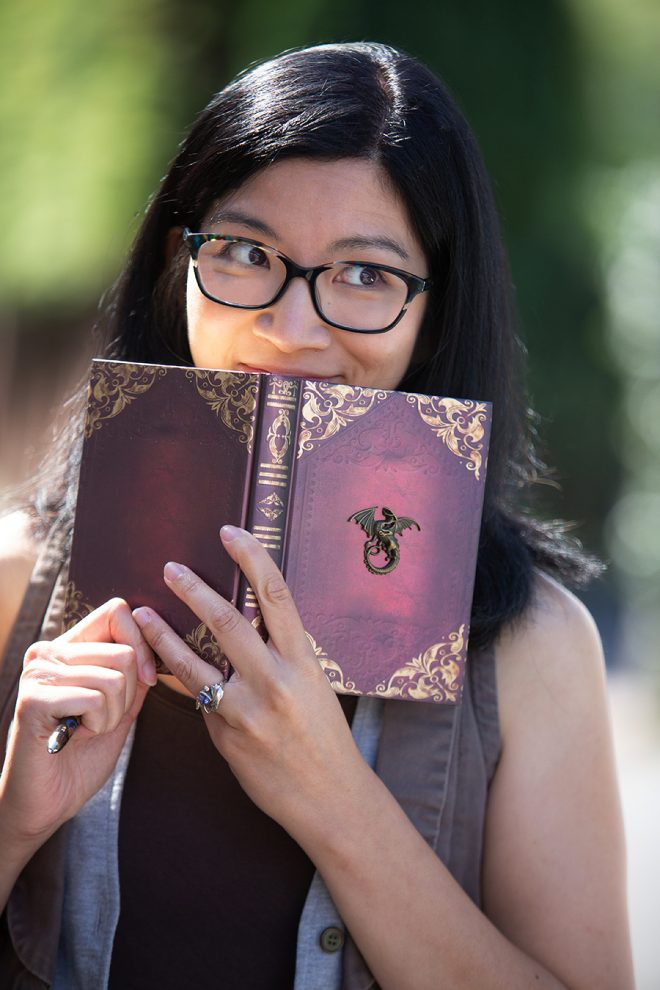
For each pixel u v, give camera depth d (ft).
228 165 8.21
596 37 42.68
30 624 8.68
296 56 8.37
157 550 7.34
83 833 8.20
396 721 8.25
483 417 7.52
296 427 7.22
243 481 7.11
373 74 8.21
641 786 30.07
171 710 8.36
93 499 7.47
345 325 8.05
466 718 8.31
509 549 8.65
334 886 7.55
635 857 24.86
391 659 7.45
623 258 46.47
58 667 7.25
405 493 7.41
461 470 7.49
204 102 37.78
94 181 37.63
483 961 7.68
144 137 37.50
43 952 8.01
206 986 8.12
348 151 7.91
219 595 7.16
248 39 37.42
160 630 7.22
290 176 7.95
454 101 8.68
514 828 8.27
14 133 38.58
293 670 7.19
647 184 46.11
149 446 7.36
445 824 8.17
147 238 9.35
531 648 8.44
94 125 37.93
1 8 38.42
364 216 7.97
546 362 45.70
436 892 7.61
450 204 8.38
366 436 7.33
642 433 48.11
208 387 7.22
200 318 8.23
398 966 7.60
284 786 7.38
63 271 38.96
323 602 7.33
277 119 7.99
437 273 8.62
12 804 7.42
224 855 8.20
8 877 7.75
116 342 9.60
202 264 8.16
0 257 39.86
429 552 7.47
